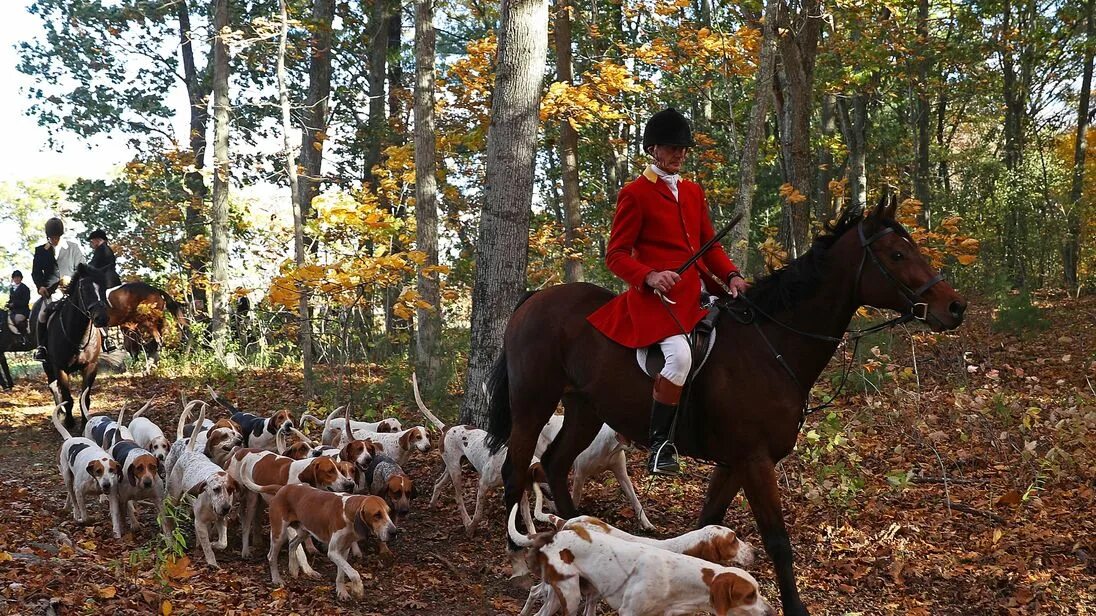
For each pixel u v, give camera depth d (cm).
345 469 722
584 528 527
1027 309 1562
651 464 550
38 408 1530
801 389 559
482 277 1009
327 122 2478
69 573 597
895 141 3028
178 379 1648
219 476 679
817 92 1955
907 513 746
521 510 750
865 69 1817
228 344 1848
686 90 1781
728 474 597
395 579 664
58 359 1288
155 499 768
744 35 1399
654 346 576
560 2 1744
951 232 1212
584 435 672
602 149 2055
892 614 573
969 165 2875
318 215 1249
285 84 1563
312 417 1006
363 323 1588
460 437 794
